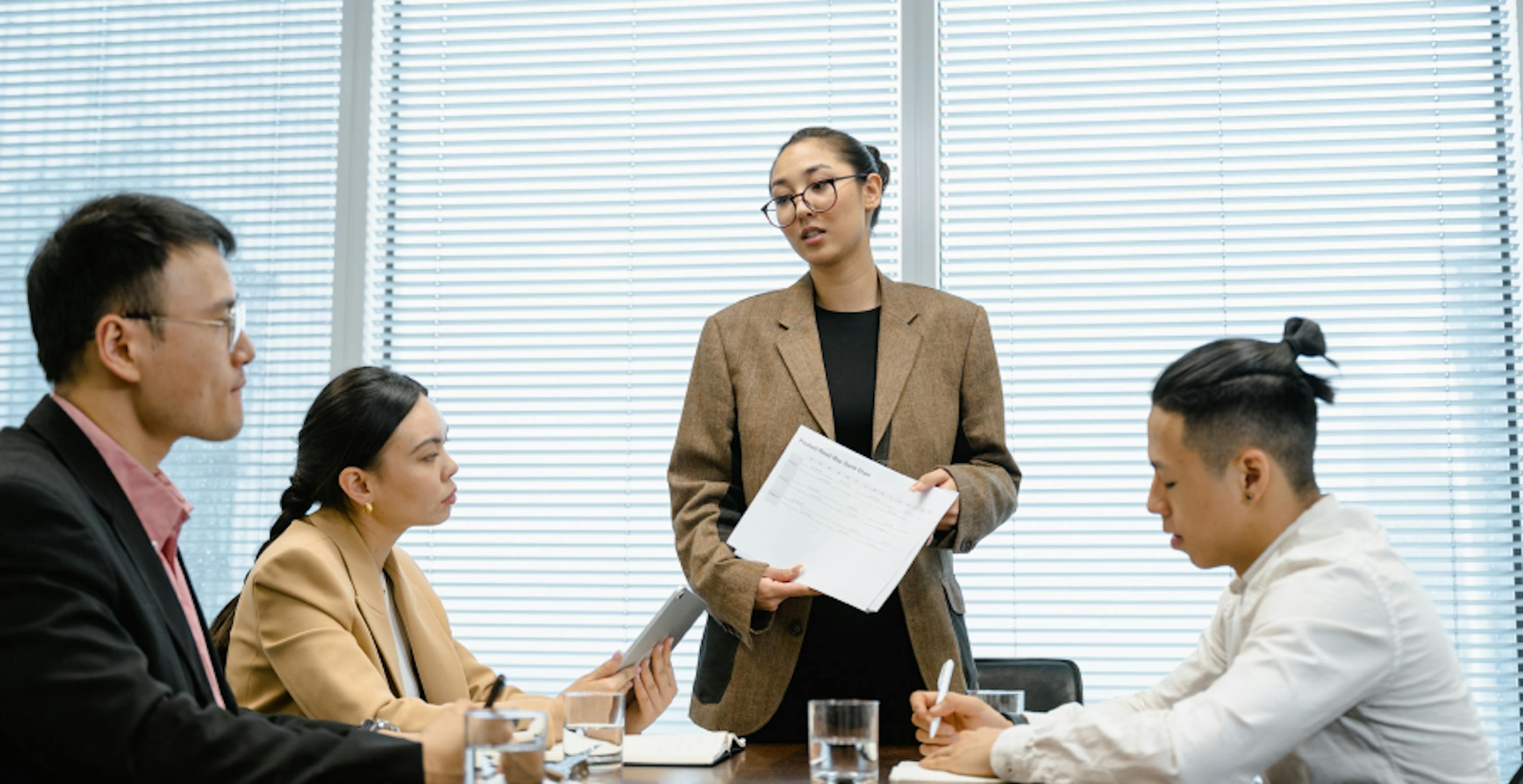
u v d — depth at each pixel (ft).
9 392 11.41
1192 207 10.40
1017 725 5.38
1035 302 10.48
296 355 11.10
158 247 4.36
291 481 6.59
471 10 11.29
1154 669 10.09
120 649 3.96
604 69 11.10
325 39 11.50
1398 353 10.11
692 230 10.88
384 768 4.03
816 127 7.80
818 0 10.90
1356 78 10.37
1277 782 4.74
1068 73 10.63
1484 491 9.95
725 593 6.45
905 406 7.09
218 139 11.46
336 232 11.05
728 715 6.82
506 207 11.06
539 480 10.77
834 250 7.18
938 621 6.81
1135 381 10.30
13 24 11.82
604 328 10.86
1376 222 10.21
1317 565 4.48
